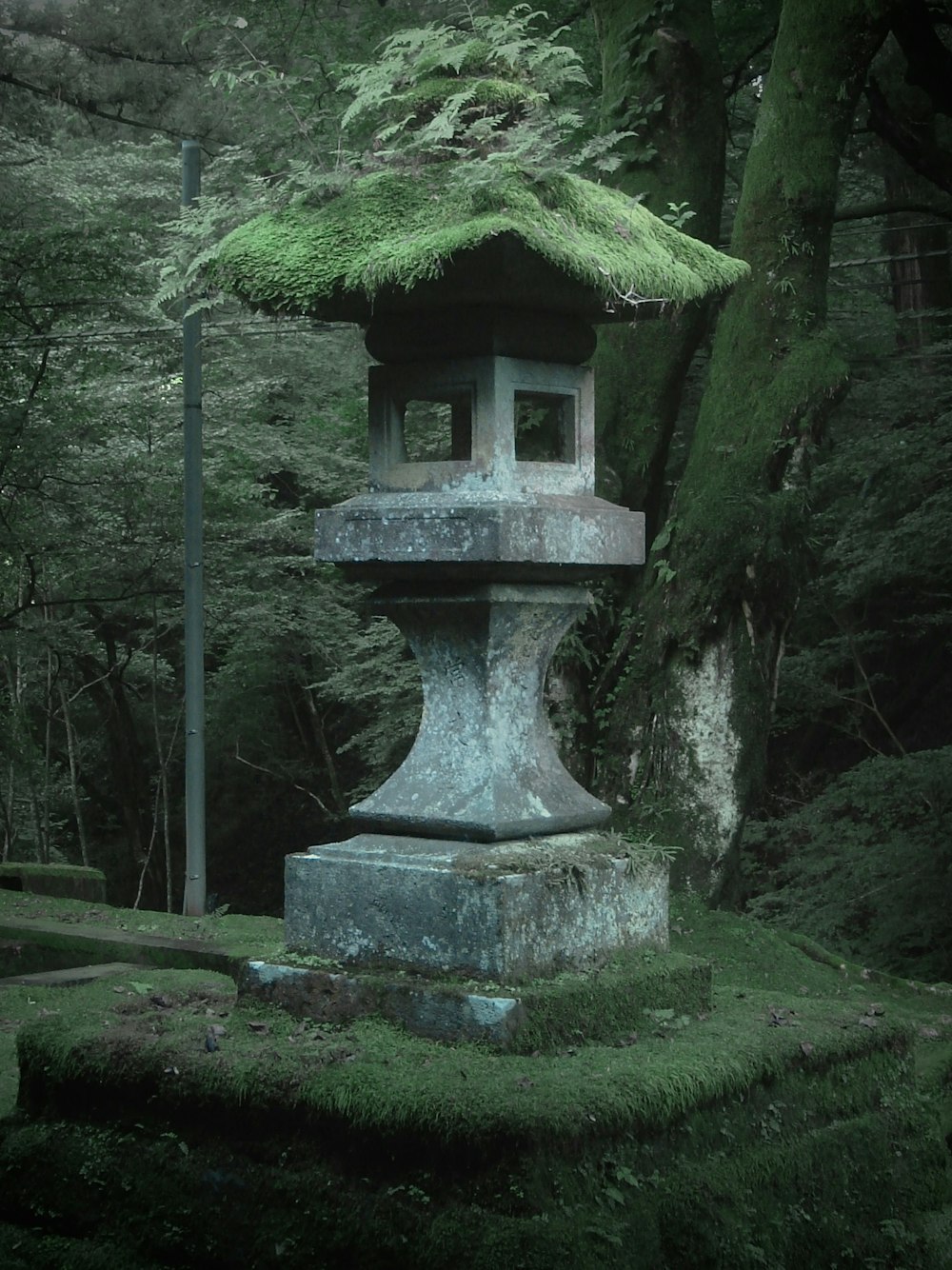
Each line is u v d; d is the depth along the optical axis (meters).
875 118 10.59
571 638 8.74
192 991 4.23
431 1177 3.13
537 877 3.62
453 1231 3.02
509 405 3.80
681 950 7.46
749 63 12.34
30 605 14.13
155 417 14.48
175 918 8.01
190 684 11.59
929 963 11.71
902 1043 4.04
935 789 12.27
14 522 13.21
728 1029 3.78
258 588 16.66
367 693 15.73
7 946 7.14
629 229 3.94
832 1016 4.02
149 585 14.55
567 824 3.95
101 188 16.28
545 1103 3.11
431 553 3.72
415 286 3.62
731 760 8.48
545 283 3.68
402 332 3.89
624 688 8.74
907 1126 3.95
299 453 16.44
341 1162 3.27
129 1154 3.55
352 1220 3.18
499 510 3.61
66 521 13.66
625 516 4.01
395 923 3.68
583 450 4.02
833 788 13.19
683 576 8.65
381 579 3.97
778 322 8.84
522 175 3.74
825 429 8.87
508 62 4.13
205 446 15.77
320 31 13.18
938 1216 3.86
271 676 19.30
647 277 3.79
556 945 3.67
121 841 22.22
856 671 16.56
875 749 15.65
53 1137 3.68
